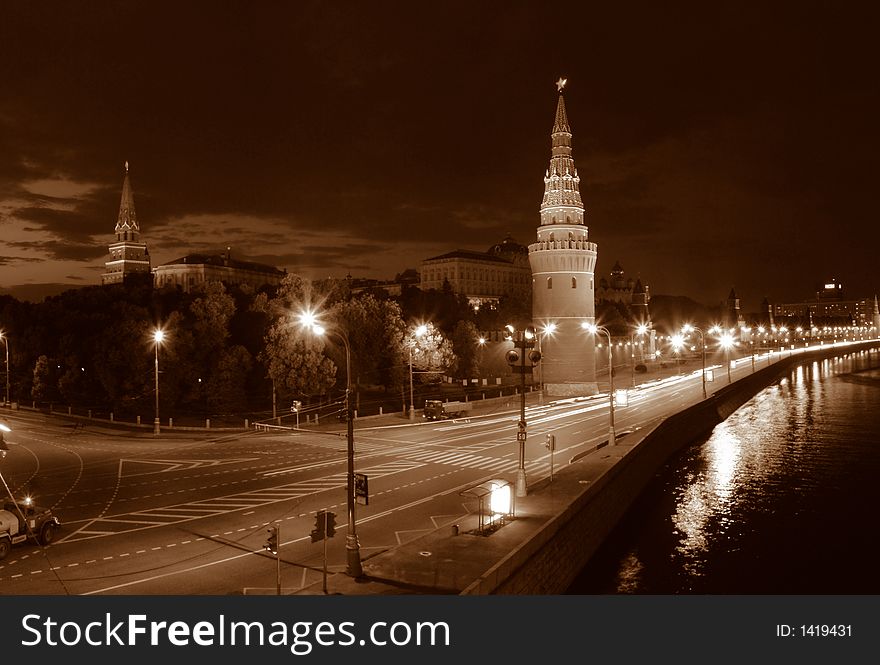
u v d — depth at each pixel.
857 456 73.56
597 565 39.59
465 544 30.72
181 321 86.62
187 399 82.69
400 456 55.38
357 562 26.95
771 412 111.88
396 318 90.56
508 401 98.69
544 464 51.53
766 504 54.12
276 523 36.03
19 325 103.94
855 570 39.38
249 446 60.78
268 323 84.44
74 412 85.12
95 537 33.72
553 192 122.06
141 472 49.47
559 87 123.94
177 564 29.67
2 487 44.78
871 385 157.75
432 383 101.25
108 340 81.44
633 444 57.84
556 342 119.00
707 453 75.56
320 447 60.09
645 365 154.50
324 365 76.06
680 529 47.28
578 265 119.31
